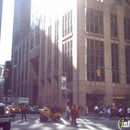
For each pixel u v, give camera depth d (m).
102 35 48.31
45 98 56.78
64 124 19.91
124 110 25.84
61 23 52.16
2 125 11.19
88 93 44.09
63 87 40.72
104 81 46.53
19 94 83.81
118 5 52.44
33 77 72.81
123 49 50.62
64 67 49.00
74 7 47.25
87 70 44.97
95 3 49.03
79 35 45.50
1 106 10.91
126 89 48.91
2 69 33.41
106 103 45.47
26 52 78.25
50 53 56.72
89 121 24.80
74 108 19.58
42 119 22.94
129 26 53.22
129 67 50.72
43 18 64.38
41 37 63.44
